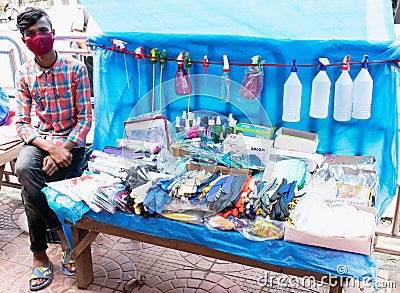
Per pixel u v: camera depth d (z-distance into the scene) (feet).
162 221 6.34
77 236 7.20
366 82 6.98
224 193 6.34
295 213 5.95
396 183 7.48
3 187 12.03
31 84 8.03
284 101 7.59
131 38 8.27
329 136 7.77
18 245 9.12
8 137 9.36
